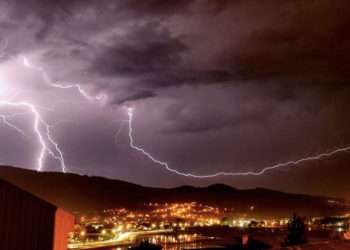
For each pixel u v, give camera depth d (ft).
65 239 37.32
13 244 33.76
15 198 34.37
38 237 35.19
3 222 33.53
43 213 35.70
